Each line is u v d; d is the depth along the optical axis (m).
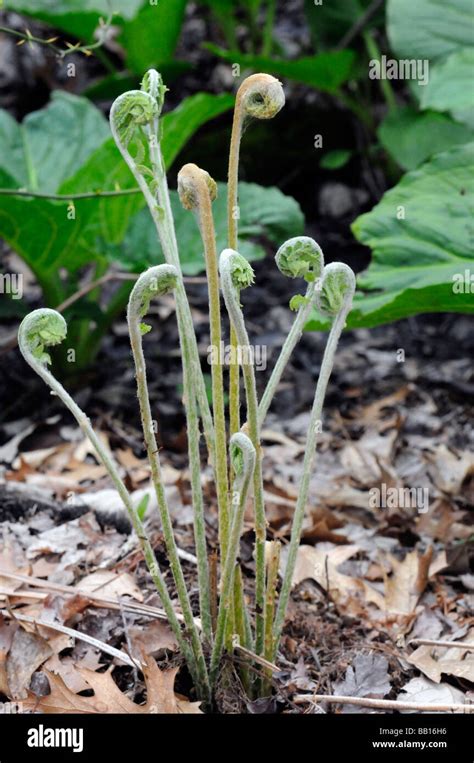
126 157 1.01
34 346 0.97
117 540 1.28
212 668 1.04
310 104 2.34
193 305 2.05
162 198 1.01
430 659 1.14
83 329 1.74
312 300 1.00
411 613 1.21
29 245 1.52
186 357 1.00
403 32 1.80
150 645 1.12
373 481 1.48
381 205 1.41
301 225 1.65
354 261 2.23
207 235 0.97
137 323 0.96
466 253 1.35
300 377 1.83
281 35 2.68
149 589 1.20
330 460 1.55
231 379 1.01
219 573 1.17
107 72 2.58
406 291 1.26
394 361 1.89
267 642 1.05
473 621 1.21
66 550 1.25
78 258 1.63
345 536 1.33
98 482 1.43
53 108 1.91
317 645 1.16
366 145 2.32
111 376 1.79
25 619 1.12
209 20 2.66
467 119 1.70
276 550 1.04
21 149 1.85
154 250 1.64
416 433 1.64
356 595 1.25
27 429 1.58
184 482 1.43
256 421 0.98
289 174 2.38
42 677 1.10
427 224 1.38
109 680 1.06
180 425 1.64
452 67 1.67
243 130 0.99
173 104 2.54
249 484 0.96
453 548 1.32
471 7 1.80
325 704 1.09
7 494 1.33
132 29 2.04
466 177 1.40
